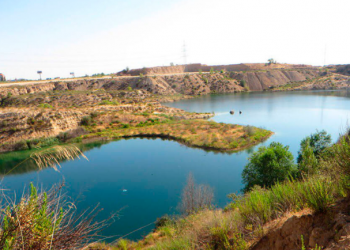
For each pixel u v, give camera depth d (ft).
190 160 128.06
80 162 133.59
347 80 547.90
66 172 115.65
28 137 176.04
